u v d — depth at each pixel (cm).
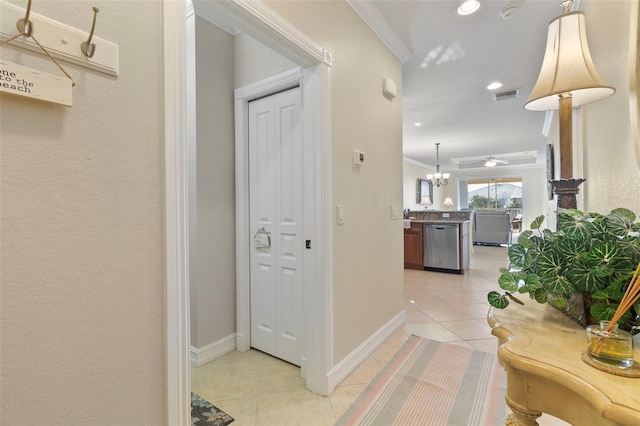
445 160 944
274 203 225
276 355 227
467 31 254
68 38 80
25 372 74
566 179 126
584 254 78
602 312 75
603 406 53
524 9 225
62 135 80
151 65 97
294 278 215
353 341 210
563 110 129
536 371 66
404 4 219
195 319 217
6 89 70
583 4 201
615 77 145
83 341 84
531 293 85
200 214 219
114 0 89
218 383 194
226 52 237
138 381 95
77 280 83
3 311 72
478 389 185
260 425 156
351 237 208
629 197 130
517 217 971
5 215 72
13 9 72
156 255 99
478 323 290
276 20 147
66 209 81
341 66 198
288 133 215
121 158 91
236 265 243
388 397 178
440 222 515
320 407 170
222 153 234
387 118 260
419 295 381
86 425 84
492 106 439
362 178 222
